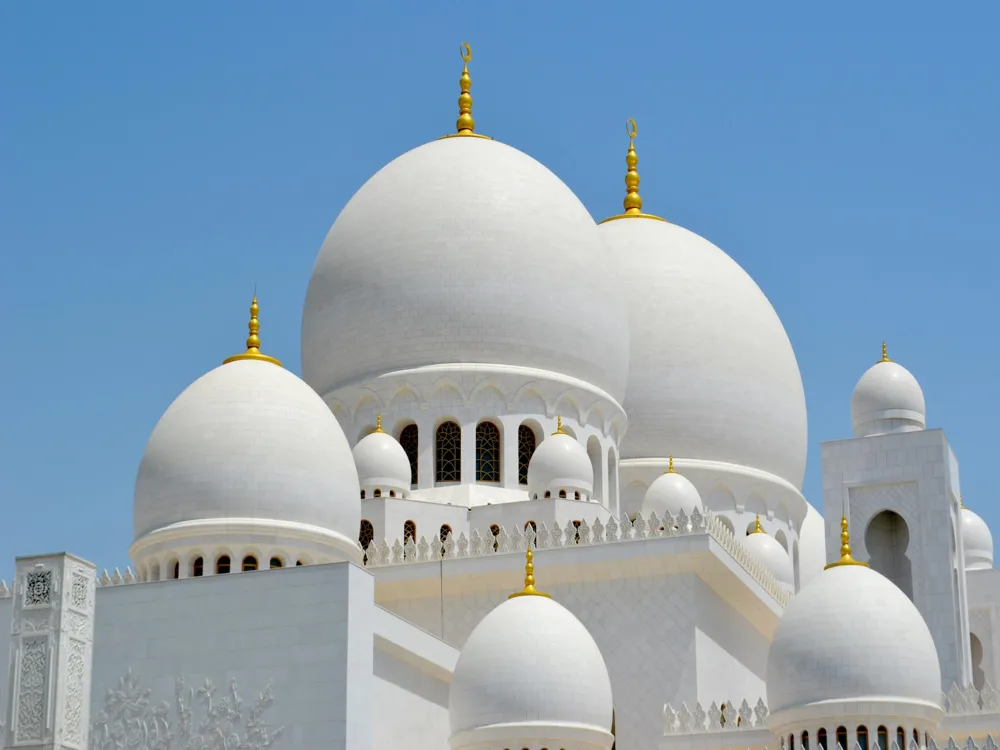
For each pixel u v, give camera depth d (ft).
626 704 302.66
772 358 389.19
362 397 342.64
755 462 381.19
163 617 265.95
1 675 268.41
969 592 395.34
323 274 355.36
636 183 418.10
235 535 287.69
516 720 264.72
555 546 310.86
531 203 350.02
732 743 282.77
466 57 381.40
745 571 315.78
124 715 263.29
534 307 341.62
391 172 358.64
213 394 297.74
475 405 337.31
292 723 255.91
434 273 341.21
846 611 270.87
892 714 265.13
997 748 260.83
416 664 281.74
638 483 371.35
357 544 300.61
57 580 209.56
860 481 336.29
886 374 347.36
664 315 380.17
